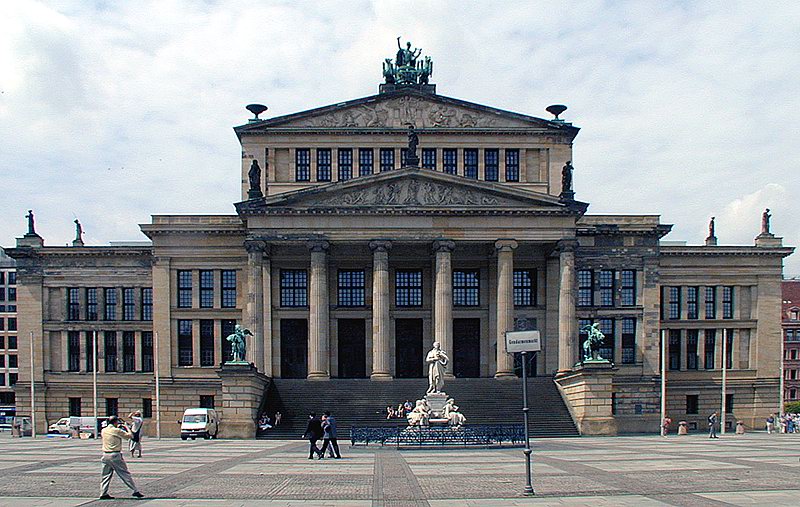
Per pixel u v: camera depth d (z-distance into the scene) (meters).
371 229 86.88
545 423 75.75
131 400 98.44
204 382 95.00
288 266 96.19
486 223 87.12
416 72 99.38
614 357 95.38
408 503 29.39
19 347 100.12
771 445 61.91
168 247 96.12
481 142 95.88
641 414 94.88
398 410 75.75
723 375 87.38
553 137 96.44
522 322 87.31
